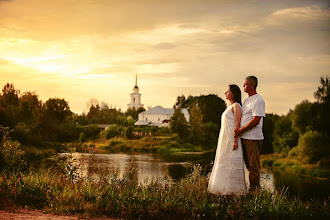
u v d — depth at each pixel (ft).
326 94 131.03
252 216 16.34
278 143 154.30
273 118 179.83
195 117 232.73
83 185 20.63
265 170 114.32
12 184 18.84
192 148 205.77
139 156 139.44
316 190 69.62
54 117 201.46
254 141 18.08
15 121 133.90
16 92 151.53
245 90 18.53
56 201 17.49
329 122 127.85
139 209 16.66
